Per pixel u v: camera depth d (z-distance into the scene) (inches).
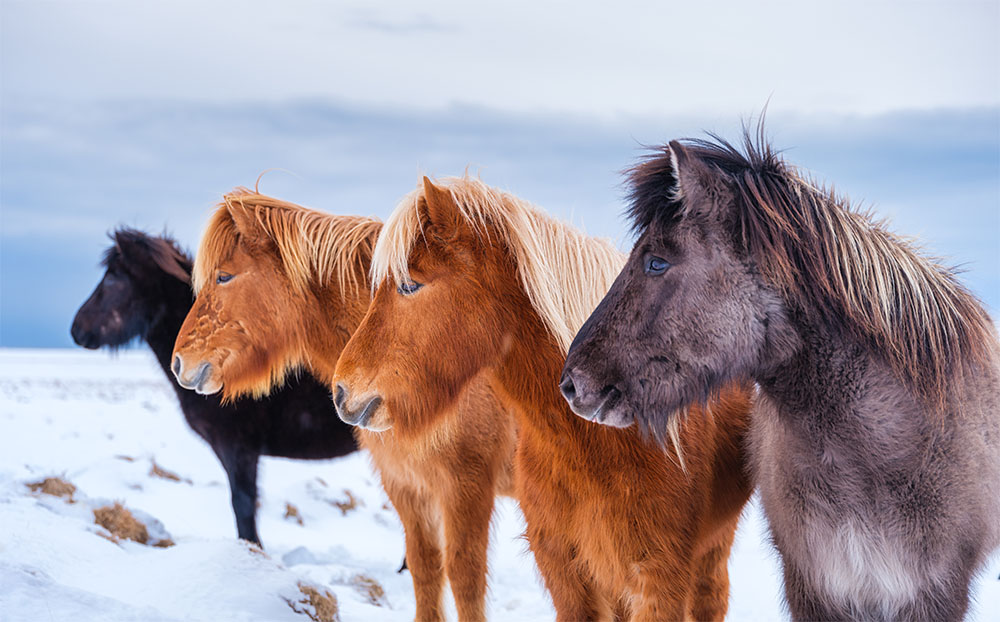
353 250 213.2
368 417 148.7
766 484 140.7
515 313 152.8
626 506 146.5
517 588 309.6
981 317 135.7
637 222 129.0
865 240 128.2
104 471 420.5
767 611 266.5
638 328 124.6
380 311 150.4
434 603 209.2
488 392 196.2
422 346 147.6
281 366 223.0
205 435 322.3
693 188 121.7
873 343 125.0
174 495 407.5
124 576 221.9
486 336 150.8
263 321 217.5
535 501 158.1
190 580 213.5
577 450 148.9
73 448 494.0
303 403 316.8
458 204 149.8
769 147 132.4
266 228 218.1
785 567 138.3
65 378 2044.8
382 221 219.0
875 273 126.4
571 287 154.3
